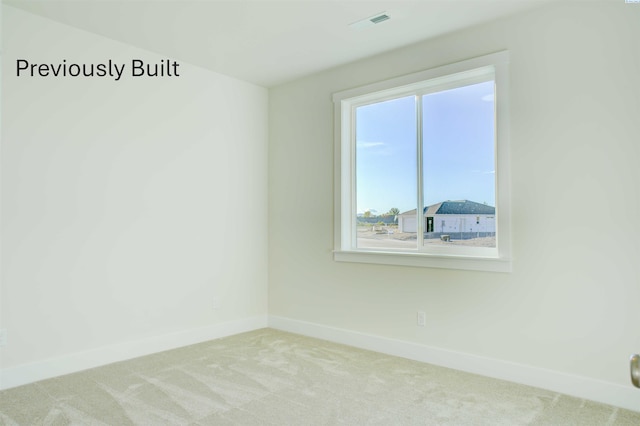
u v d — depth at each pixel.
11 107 2.69
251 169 4.21
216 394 2.52
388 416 2.24
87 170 3.04
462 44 3.04
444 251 3.22
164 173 3.49
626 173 2.40
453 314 3.03
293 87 4.15
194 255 3.69
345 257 3.69
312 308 3.93
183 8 2.72
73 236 2.96
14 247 2.70
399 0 2.62
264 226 4.32
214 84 3.88
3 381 2.62
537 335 2.67
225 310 3.93
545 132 2.67
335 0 2.62
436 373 2.90
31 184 2.78
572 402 2.42
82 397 2.47
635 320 2.36
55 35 2.89
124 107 3.25
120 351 3.17
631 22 2.40
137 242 3.31
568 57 2.60
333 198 3.80
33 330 2.76
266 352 3.38
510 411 2.30
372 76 3.55
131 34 3.10
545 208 2.66
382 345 3.40
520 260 2.74
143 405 2.37
